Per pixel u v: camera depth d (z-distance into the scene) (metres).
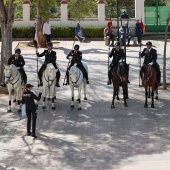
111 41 40.09
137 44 40.09
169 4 45.94
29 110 21.33
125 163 18.59
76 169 18.14
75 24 43.69
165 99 26.23
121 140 21.00
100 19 43.62
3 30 27.62
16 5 42.84
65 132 21.94
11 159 19.20
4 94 27.17
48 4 28.48
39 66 33.03
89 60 34.84
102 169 18.05
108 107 25.11
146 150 19.91
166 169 17.42
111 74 25.22
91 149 20.09
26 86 21.28
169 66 32.84
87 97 26.62
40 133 21.84
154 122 23.05
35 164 18.70
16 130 22.20
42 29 39.62
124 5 47.12
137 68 32.31
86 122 23.11
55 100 26.09
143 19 43.72
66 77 26.59
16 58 24.64
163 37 42.75
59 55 36.50
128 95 26.89
